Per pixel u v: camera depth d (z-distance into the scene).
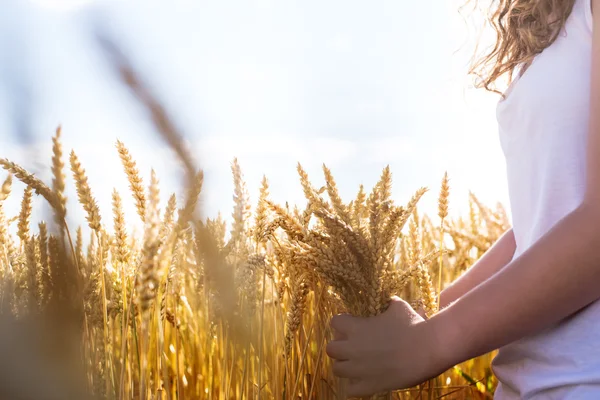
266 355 1.65
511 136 1.12
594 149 0.86
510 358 1.07
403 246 1.96
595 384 0.89
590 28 0.98
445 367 0.96
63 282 0.31
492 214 3.08
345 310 1.21
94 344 1.17
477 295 0.94
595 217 0.83
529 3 1.09
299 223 1.27
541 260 0.87
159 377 1.30
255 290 1.14
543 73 1.02
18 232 1.11
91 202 1.05
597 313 0.92
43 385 0.27
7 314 0.27
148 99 0.19
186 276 2.08
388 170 1.18
